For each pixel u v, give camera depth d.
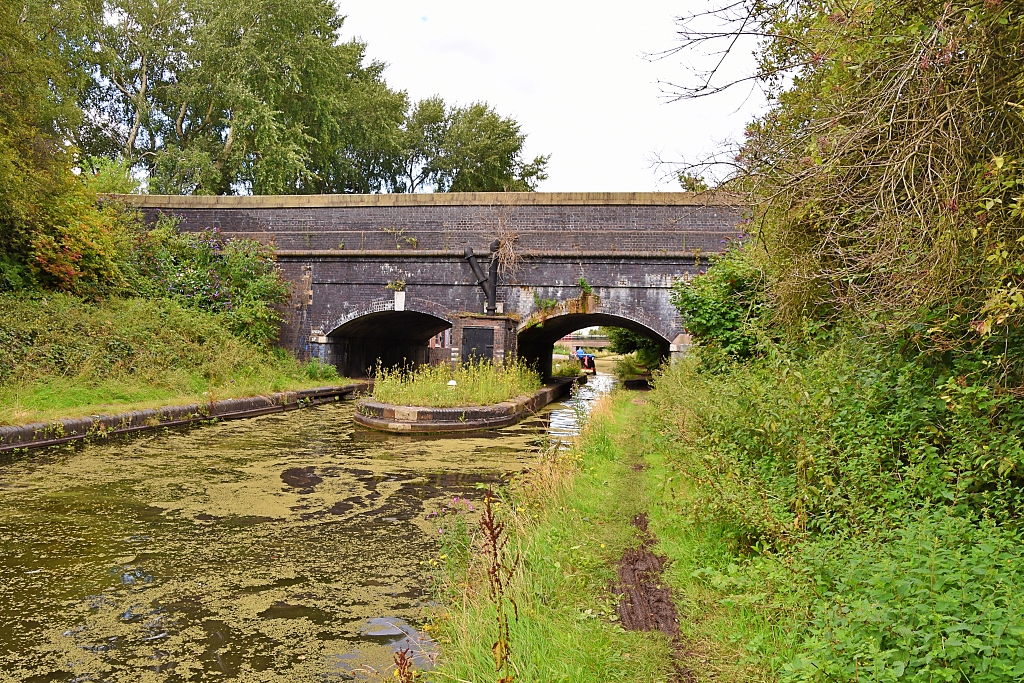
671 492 6.64
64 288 16.88
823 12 5.22
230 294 20.95
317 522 7.03
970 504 4.33
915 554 3.49
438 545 6.25
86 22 24.94
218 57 30.78
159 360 16.03
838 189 5.36
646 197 20.61
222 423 14.15
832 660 3.08
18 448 10.41
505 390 15.96
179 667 3.96
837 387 5.91
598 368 49.38
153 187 31.70
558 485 6.88
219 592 5.12
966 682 2.84
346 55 36.88
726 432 6.65
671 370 14.28
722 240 19.48
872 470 4.72
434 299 21.45
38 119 18.84
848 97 5.21
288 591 5.15
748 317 11.75
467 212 21.73
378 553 6.05
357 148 40.78
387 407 13.62
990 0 3.90
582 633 3.82
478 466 9.91
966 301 5.02
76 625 4.53
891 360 6.00
